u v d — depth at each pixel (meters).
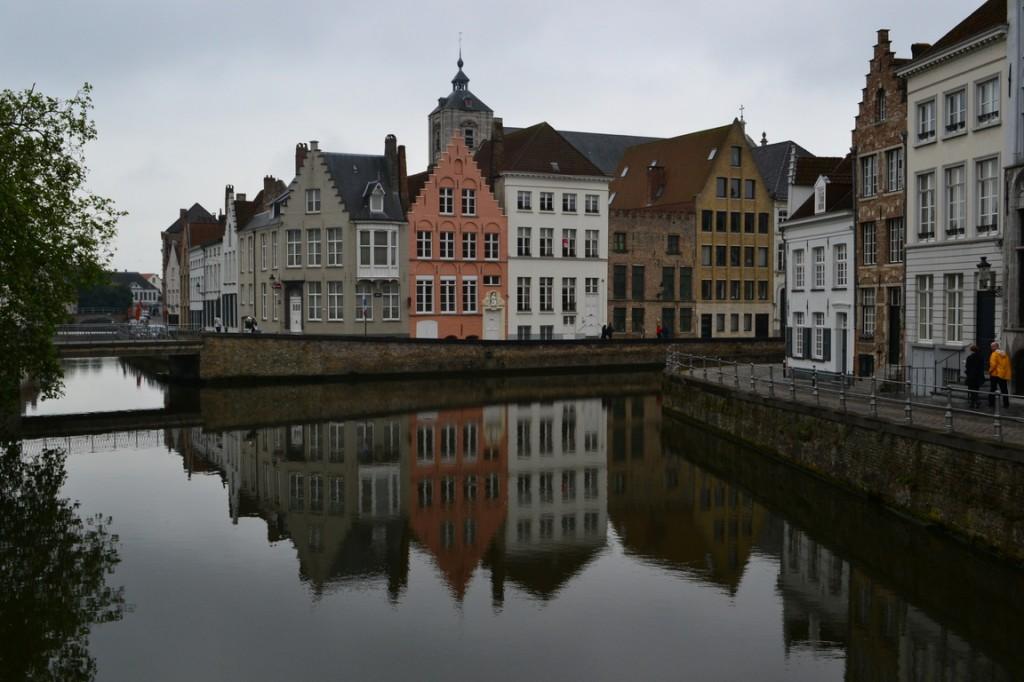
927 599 17.69
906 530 20.27
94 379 62.62
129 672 14.85
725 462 30.70
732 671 14.80
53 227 25.30
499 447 33.75
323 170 60.50
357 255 59.69
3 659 15.33
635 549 21.38
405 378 54.50
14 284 24.17
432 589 18.77
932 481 19.56
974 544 17.92
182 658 15.38
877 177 34.62
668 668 14.94
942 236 30.14
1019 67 26.12
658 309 68.62
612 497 26.25
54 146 25.70
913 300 31.83
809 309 40.22
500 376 56.22
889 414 23.42
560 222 65.94
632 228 67.88
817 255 39.62
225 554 21.02
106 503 25.52
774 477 27.16
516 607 17.73
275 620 17.05
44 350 25.75
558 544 21.84
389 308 61.16
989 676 14.35
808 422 25.92
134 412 42.16
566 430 37.31
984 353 28.28
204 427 38.09
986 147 27.86
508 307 64.69
